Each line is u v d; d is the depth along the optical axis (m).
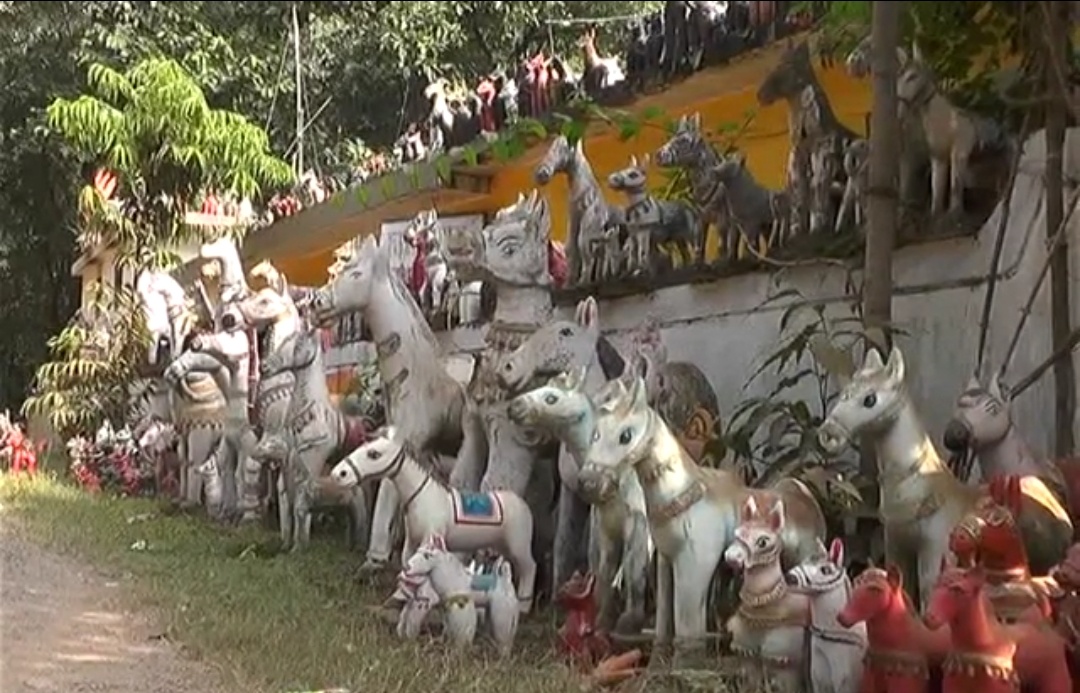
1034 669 5.14
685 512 6.68
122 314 18.16
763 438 9.06
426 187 14.44
